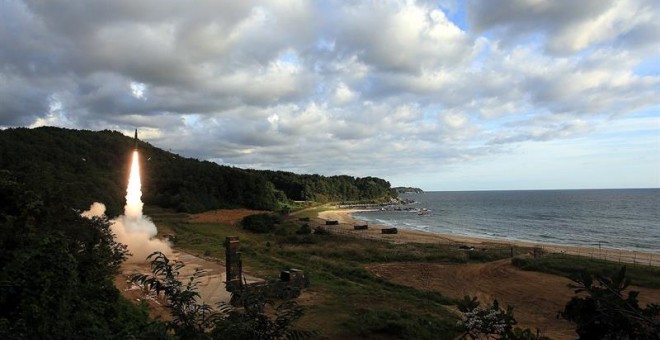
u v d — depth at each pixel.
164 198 101.75
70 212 18.33
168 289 5.79
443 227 110.69
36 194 16.41
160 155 141.75
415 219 137.00
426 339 20.78
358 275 38.84
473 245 62.25
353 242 61.47
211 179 122.06
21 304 10.72
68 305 11.93
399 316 23.44
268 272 35.69
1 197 14.97
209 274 32.25
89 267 17.59
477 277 40.56
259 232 75.50
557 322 27.33
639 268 41.34
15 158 75.31
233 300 6.06
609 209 163.62
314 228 83.75
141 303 21.53
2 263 12.59
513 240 80.19
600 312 4.70
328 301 26.97
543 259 46.72
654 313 4.60
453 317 25.14
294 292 6.25
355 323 21.98
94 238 18.97
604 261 46.16
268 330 5.52
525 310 30.41
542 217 137.62
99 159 110.25
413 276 40.34
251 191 128.25
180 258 40.31
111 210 55.00
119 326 14.64
